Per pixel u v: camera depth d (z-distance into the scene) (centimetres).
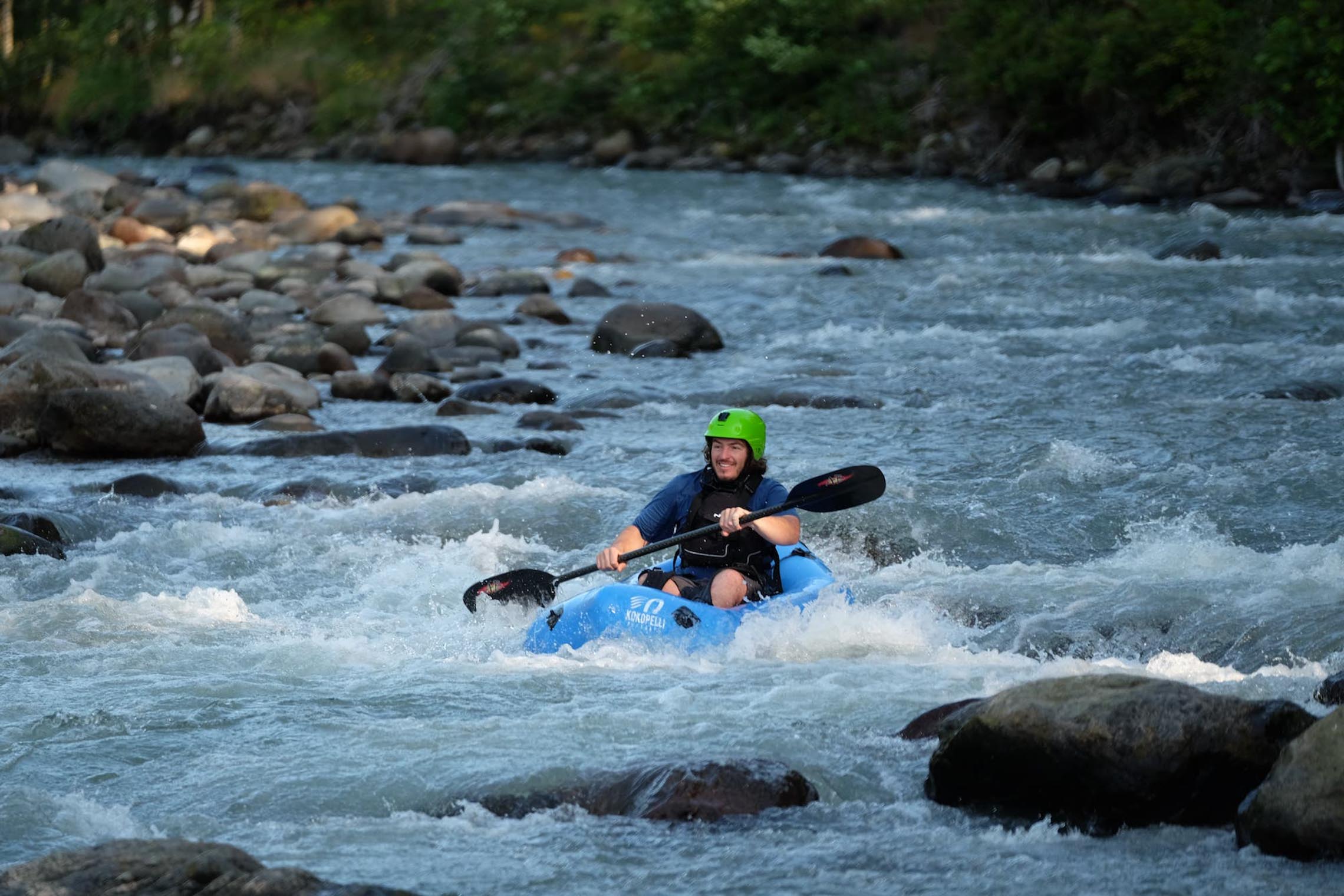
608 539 3481
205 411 4878
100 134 18825
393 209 11350
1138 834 1664
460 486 3869
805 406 4841
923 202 11156
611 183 12912
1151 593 2781
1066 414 4591
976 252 8550
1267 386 4869
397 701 2236
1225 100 11481
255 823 1759
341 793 1842
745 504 2819
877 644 2558
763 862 1594
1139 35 11950
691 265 8356
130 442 4269
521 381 5172
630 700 2212
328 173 14250
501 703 2225
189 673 2417
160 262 7319
